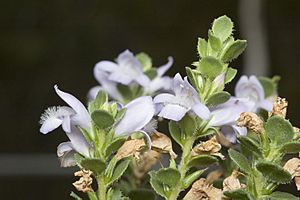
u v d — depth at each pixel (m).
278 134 0.31
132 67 0.41
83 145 0.32
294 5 1.28
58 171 1.09
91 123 0.32
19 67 1.39
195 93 0.32
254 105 0.36
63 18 1.40
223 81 0.32
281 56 1.26
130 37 1.38
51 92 1.38
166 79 0.42
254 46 1.15
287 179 0.31
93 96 0.42
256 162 0.31
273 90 0.42
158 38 1.37
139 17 1.38
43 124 0.32
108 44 1.39
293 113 1.18
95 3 1.39
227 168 0.35
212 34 0.32
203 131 0.33
